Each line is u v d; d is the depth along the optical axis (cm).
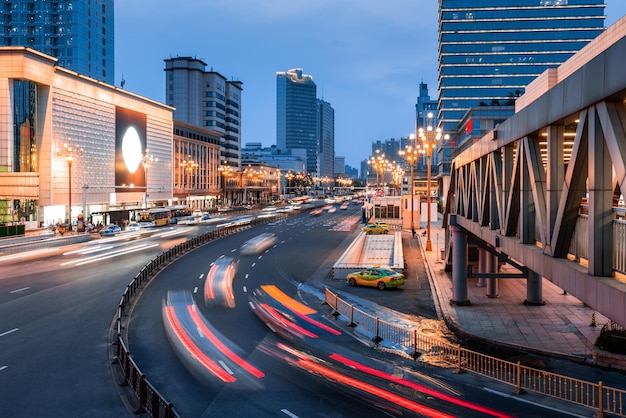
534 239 1453
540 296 2638
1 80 6228
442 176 12056
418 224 7406
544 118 1196
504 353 1905
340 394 1491
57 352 1864
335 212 12150
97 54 13688
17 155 6397
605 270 945
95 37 13600
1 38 12650
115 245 5312
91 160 7556
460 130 12000
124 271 3650
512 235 1673
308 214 11331
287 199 19700
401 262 3881
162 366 1728
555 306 2602
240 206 14100
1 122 6278
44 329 2175
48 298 2777
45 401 1425
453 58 12669
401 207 7931
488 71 12600
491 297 2836
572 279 1044
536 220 1447
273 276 3559
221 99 15300
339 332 2181
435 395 1484
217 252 4762
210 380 1600
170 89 14538
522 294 2916
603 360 1747
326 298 2756
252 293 2975
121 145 8438
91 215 7081
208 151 13388
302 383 1579
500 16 12544
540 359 1831
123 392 1494
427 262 4156
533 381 1608
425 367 1741
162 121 10062
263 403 1423
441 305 2655
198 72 14475
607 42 3209
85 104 7400
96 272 3609
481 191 2144
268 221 8981
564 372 1698
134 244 5394
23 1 12694
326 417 1331
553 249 1167
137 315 2428
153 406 1275
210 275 3541
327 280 3441
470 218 2470
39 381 1579
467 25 12619
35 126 6556
